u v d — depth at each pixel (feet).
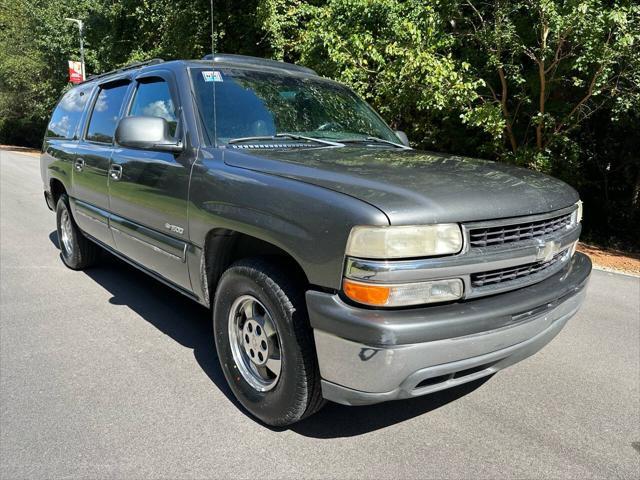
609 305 17.12
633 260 26.73
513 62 29.71
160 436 9.14
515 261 8.35
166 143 11.02
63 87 93.40
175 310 15.12
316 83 13.75
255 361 9.53
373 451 8.89
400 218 7.29
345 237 7.43
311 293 7.84
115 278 17.95
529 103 31.27
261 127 11.39
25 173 54.08
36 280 17.60
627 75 26.45
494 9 29.07
